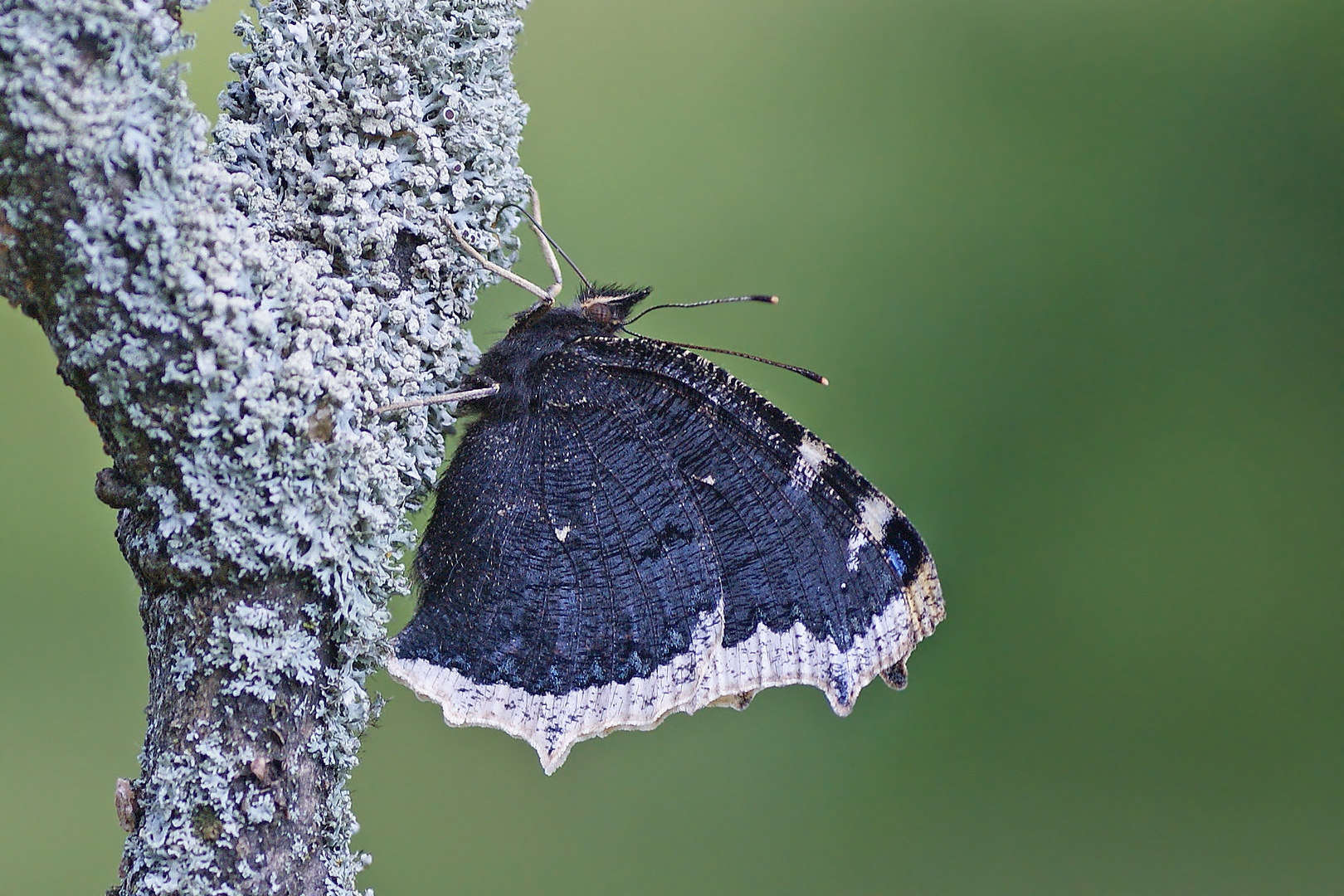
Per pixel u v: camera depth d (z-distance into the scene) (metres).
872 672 0.69
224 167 0.67
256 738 0.66
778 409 0.69
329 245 0.67
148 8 0.66
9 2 0.66
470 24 0.68
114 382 0.66
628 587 0.69
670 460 0.69
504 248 0.68
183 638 0.66
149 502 0.66
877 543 0.69
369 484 0.67
